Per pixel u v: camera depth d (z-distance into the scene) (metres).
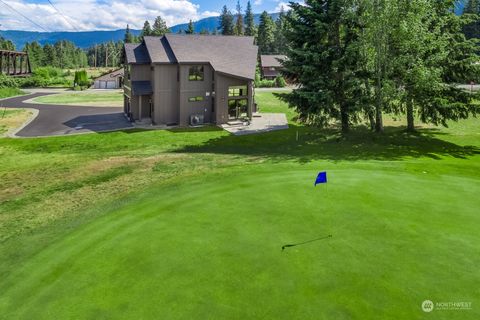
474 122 34.09
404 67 25.75
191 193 13.30
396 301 6.71
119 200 13.23
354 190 12.93
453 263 7.97
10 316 6.94
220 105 35.25
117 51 176.88
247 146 25.67
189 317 6.48
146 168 18.39
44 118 38.59
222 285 7.39
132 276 7.90
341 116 27.61
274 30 117.06
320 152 21.89
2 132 31.28
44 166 20.09
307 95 25.44
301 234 9.56
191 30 107.69
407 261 8.09
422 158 19.75
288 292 7.07
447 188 13.14
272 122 35.81
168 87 35.22
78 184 16.11
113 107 47.47
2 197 14.87
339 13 25.27
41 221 11.78
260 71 87.31
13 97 59.25
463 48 26.67
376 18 24.36
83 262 8.64
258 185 13.80
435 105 25.98
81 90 74.12
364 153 21.42
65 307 7.03
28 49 124.56
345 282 7.34
